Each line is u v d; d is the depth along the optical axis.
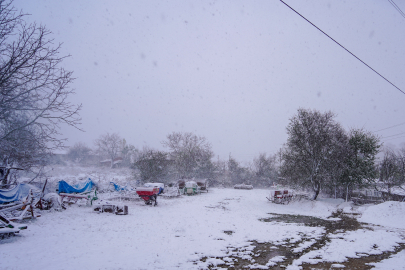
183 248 7.93
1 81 7.72
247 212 16.72
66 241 8.03
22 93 8.42
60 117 9.32
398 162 26.80
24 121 9.52
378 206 16.86
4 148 9.39
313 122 23.02
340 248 8.32
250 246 8.46
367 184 22.78
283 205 20.95
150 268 6.13
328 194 26.41
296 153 23.20
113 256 6.83
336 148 22.83
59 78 8.99
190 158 41.88
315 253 7.77
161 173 30.75
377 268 6.50
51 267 5.84
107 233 9.33
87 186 17.94
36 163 12.64
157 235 9.43
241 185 42.12
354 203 22.02
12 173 13.49
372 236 10.14
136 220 12.14
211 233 10.13
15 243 7.57
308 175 22.41
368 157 23.28
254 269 6.42
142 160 30.89
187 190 27.44
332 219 14.71
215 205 19.66
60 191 15.98
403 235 10.57
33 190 13.80
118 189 22.50
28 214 11.38
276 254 7.66
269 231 10.77
